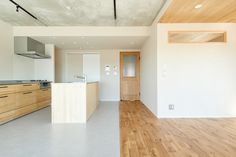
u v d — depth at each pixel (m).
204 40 4.26
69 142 2.62
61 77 7.52
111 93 7.46
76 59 7.66
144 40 5.68
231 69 4.18
